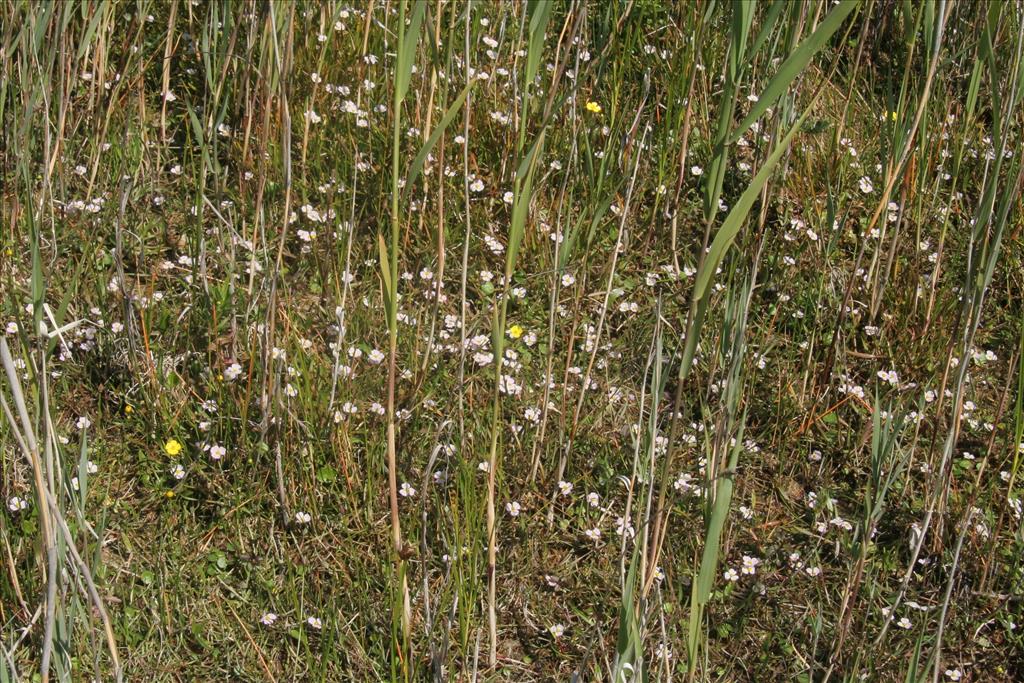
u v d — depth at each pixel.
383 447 3.13
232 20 4.05
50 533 2.07
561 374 3.52
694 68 3.51
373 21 4.41
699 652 2.85
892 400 3.41
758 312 3.84
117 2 4.36
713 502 2.22
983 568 3.06
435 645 2.74
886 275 3.68
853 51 4.95
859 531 3.07
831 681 2.81
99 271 3.59
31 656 2.61
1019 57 2.86
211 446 3.11
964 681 2.87
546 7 2.21
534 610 2.92
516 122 3.98
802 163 4.33
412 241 3.86
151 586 2.82
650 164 4.26
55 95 3.84
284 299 3.62
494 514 2.88
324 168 4.02
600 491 3.20
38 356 2.29
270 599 2.82
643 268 3.96
